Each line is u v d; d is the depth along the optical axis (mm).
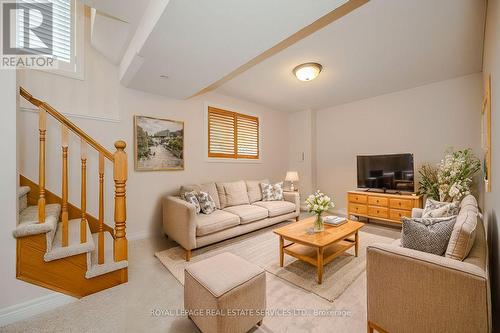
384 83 3770
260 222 3525
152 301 1847
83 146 1914
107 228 2957
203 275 1457
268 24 1789
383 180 4066
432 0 1874
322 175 5395
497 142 1534
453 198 3002
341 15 2053
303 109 5500
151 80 2922
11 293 1605
